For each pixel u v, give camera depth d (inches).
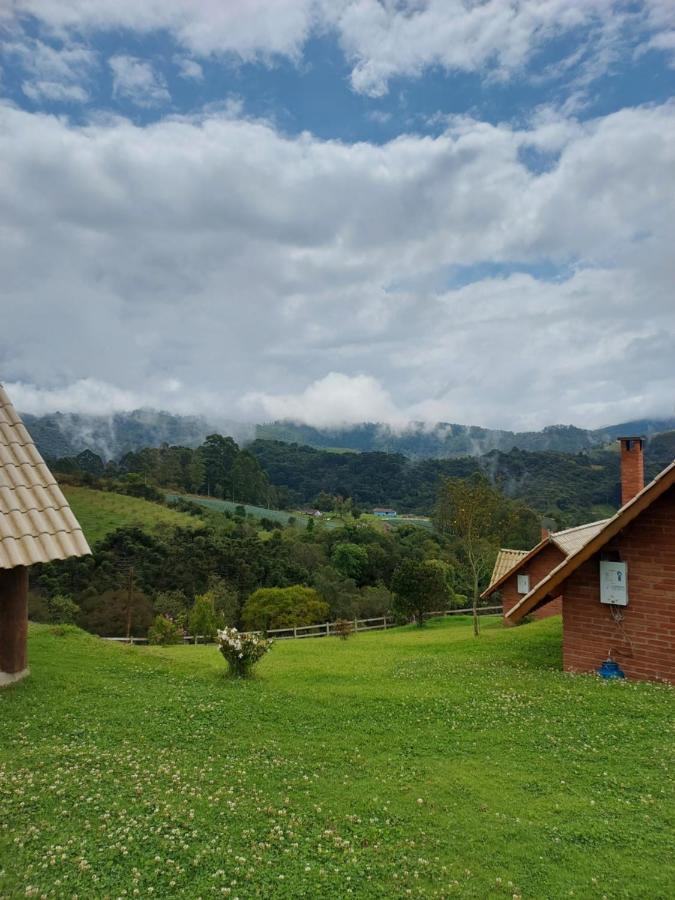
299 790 281.3
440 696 460.1
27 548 404.2
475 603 1230.9
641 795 273.7
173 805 253.3
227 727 384.8
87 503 3779.5
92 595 2422.5
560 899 195.9
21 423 475.8
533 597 567.5
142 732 367.6
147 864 205.2
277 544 3228.3
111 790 265.9
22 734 351.6
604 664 531.2
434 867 213.5
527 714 404.8
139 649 721.0
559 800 269.3
